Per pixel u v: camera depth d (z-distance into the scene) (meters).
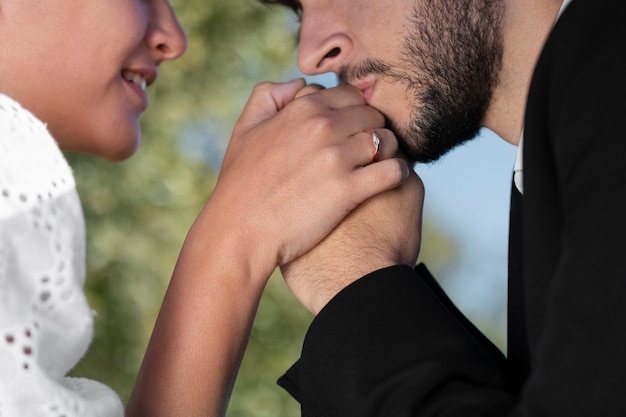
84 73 1.96
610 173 1.39
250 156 2.04
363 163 2.02
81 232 1.51
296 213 1.98
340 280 1.93
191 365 1.95
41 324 1.41
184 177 7.11
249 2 7.10
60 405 1.40
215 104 7.35
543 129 1.52
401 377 1.66
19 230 1.43
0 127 1.48
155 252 6.98
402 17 2.08
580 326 1.39
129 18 1.97
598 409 1.38
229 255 1.98
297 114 2.06
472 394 1.63
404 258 2.01
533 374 1.46
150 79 2.12
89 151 2.07
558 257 1.53
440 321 1.74
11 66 1.91
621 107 1.40
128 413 1.95
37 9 1.90
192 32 7.34
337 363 1.73
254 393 7.07
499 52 2.04
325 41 2.15
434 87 2.07
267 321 7.14
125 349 6.85
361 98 2.13
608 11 1.45
